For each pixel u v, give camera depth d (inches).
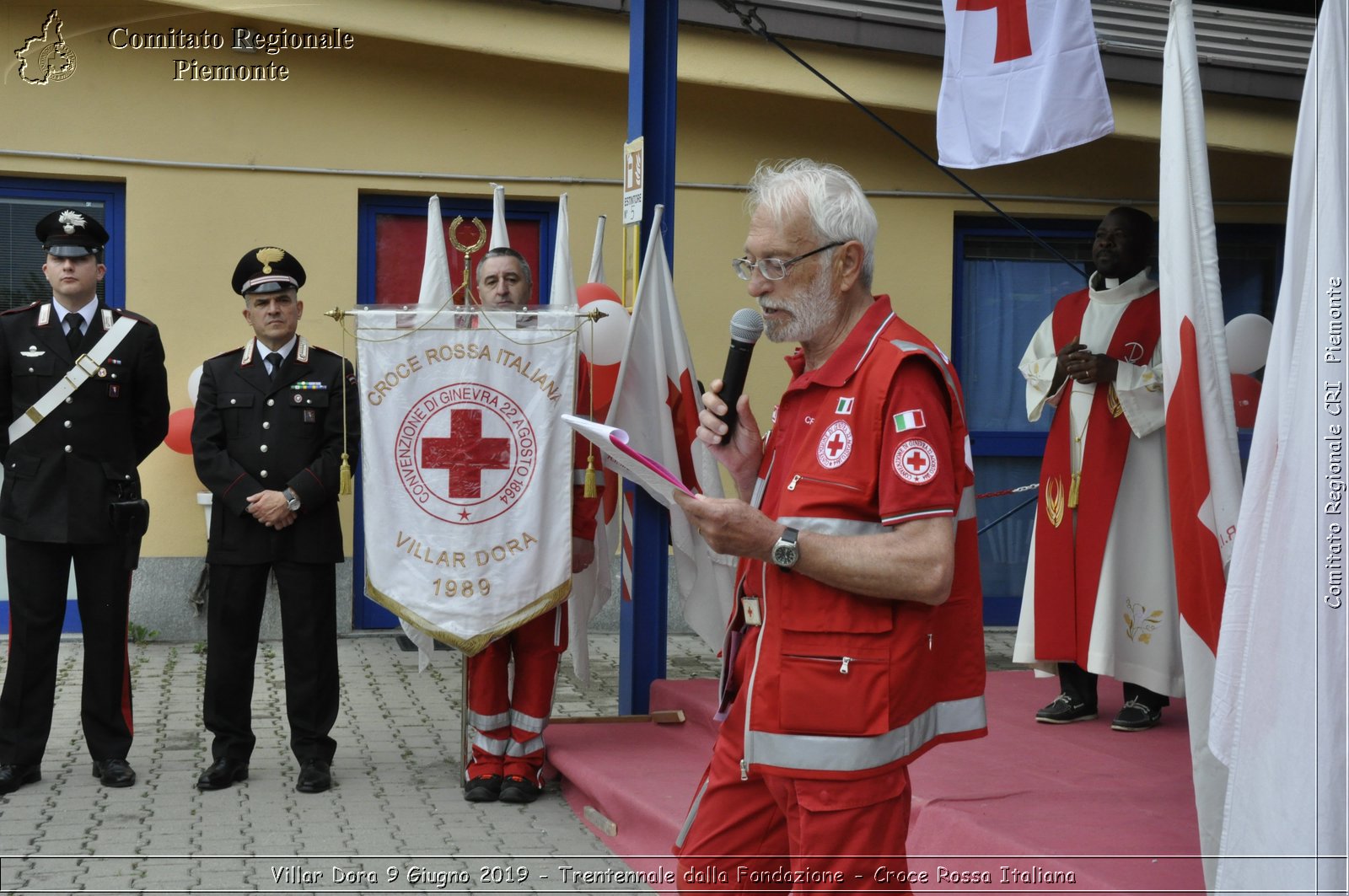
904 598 94.4
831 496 97.2
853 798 96.2
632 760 205.6
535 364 203.2
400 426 202.2
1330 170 109.3
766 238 101.0
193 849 181.5
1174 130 135.0
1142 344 210.2
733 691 108.8
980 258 365.4
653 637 243.6
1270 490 111.9
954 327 362.6
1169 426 133.8
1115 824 151.7
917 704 97.9
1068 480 212.7
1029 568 217.6
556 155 347.6
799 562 94.5
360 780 219.5
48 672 213.9
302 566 211.2
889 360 97.0
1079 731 205.6
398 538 202.5
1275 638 107.6
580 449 212.8
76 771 221.9
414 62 340.2
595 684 298.8
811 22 321.7
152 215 332.2
